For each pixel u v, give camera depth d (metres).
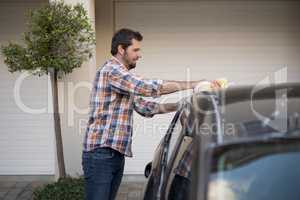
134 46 4.55
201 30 7.92
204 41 7.93
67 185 6.03
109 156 4.48
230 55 7.96
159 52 7.95
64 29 5.79
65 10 5.91
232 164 2.61
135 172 8.07
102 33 7.91
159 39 7.93
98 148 4.46
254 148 2.64
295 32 7.93
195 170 2.64
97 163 4.48
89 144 4.50
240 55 7.96
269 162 2.61
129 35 4.53
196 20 7.90
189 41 7.94
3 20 7.88
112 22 7.89
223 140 2.69
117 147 4.46
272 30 7.93
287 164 2.60
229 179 2.57
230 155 2.63
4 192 7.35
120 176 4.74
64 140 6.69
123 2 7.86
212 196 2.52
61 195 5.94
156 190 3.52
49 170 8.09
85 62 6.52
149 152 8.12
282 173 2.58
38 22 5.82
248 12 7.89
